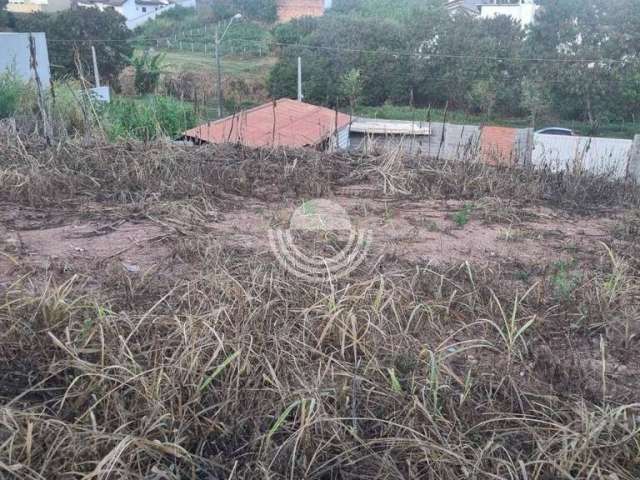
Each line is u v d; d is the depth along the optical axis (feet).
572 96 79.77
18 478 6.41
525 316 10.69
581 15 82.89
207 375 8.59
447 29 86.53
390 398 8.17
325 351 9.38
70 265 11.77
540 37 84.38
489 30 87.92
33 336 8.98
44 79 51.55
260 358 8.80
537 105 70.95
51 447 6.79
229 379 8.46
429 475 7.06
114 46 89.92
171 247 13.10
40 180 16.31
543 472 7.20
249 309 9.81
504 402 8.54
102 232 13.92
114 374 8.26
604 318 10.84
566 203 19.17
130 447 7.01
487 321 9.96
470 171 20.43
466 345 9.95
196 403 7.97
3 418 6.98
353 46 86.43
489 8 111.34
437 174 19.90
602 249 14.53
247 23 139.54
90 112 24.58
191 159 19.44
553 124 79.61
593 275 12.54
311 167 19.86
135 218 14.97
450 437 7.63
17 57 48.96
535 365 9.50
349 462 7.11
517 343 10.08
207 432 7.59
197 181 17.58
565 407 8.33
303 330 9.59
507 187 19.54
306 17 120.47
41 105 22.75
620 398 8.76
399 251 13.64
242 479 6.92
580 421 7.94
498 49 82.69
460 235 15.17
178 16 148.77
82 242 13.25
